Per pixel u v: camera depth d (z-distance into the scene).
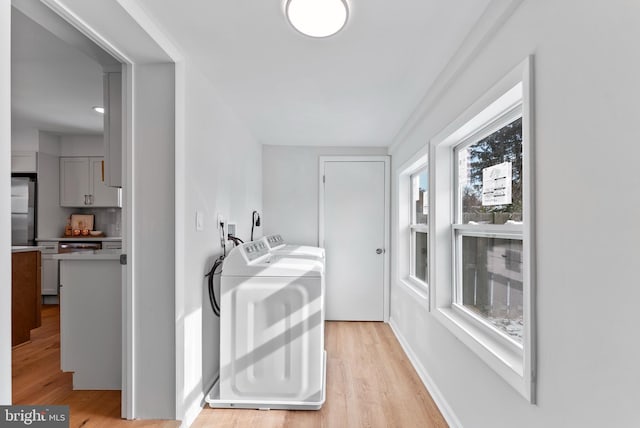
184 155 2.02
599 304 0.95
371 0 1.49
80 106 3.69
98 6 1.44
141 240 2.02
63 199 4.99
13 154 4.71
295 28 1.71
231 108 2.97
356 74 2.26
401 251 3.87
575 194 1.04
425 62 2.07
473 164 2.15
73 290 2.36
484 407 1.66
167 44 1.85
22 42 2.37
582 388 1.01
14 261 3.28
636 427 0.84
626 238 0.86
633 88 0.84
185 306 2.04
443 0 1.48
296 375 2.28
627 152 0.86
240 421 2.13
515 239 1.64
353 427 2.07
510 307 1.67
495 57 1.55
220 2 1.53
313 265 2.42
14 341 3.26
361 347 3.40
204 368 2.37
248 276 2.31
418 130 3.02
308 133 3.79
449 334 2.15
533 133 1.24
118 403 2.20
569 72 1.06
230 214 2.99
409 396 2.44
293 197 4.42
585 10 1.00
